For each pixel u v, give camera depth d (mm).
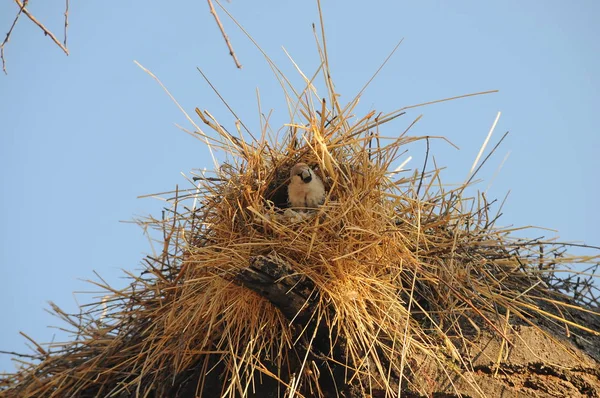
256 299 15289
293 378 14539
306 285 14859
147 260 16875
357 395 14984
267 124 16969
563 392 15391
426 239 16188
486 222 17484
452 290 15680
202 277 15391
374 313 15164
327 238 15250
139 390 16188
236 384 15477
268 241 15211
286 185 17719
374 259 15266
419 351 15430
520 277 17469
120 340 16766
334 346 15023
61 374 16781
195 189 16688
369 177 15883
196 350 15695
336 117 16375
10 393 17031
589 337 16797
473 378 15367
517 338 16078
